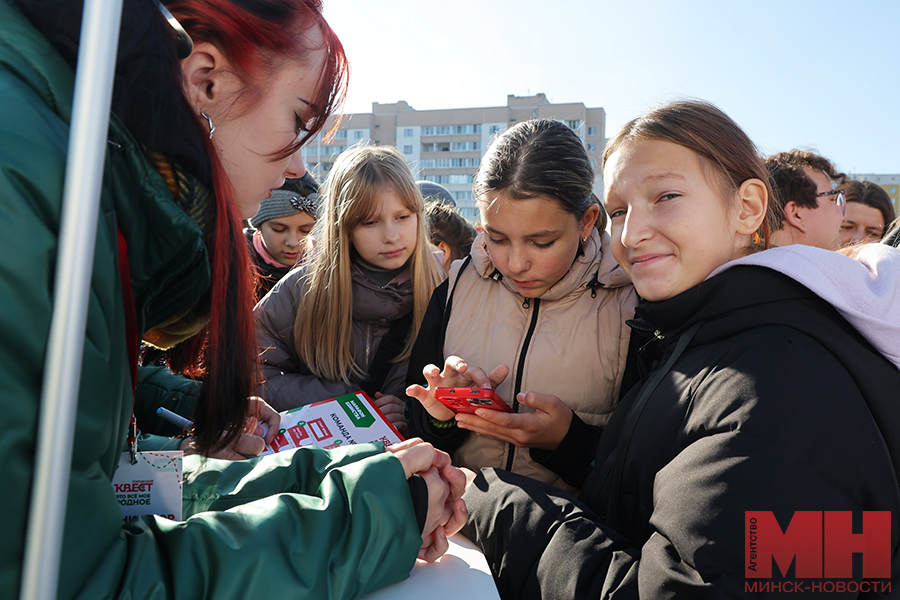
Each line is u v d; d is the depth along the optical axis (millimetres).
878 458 705
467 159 53062
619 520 966
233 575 634
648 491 894
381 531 747
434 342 1681
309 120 881
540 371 1479
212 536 659
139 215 670
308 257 2162
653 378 988
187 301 768
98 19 516
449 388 1271
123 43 631
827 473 687
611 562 848
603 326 1464
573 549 890
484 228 1438
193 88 774
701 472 729
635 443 937
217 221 749
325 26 865
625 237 1013
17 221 500
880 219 3340
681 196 969
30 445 506
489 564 996
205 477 945
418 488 816
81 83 514
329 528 722
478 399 1261
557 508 978
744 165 999
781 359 771
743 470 696
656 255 993
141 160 647
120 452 688
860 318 805
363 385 2039
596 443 1354
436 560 912
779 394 732
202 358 1002
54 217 525
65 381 506
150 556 640
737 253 1028
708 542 685
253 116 817
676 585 703
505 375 1429
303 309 2051
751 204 1008
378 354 2041
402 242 1974
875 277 897
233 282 835
